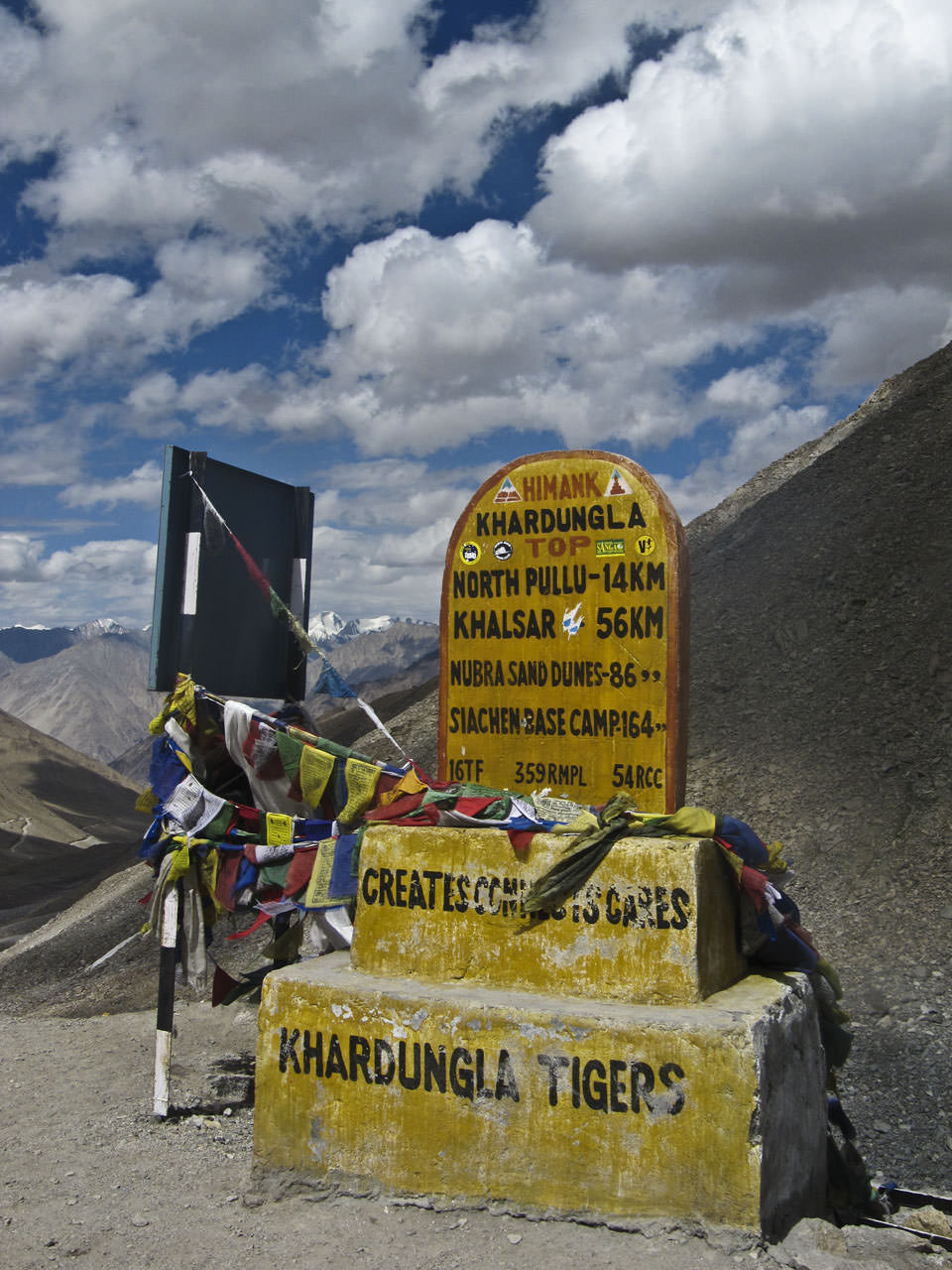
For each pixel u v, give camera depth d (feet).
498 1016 12.68
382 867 14.51
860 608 44.83
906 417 59.06
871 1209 14.64
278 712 19.27
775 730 39.01
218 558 19.15
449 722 16.79
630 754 15.64
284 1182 13.48
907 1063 20.68
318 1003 13.58
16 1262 11.84
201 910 17.67
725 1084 11.69
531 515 16.40
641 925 13.10
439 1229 12.26
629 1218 11.93
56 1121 16.96
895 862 29.66
